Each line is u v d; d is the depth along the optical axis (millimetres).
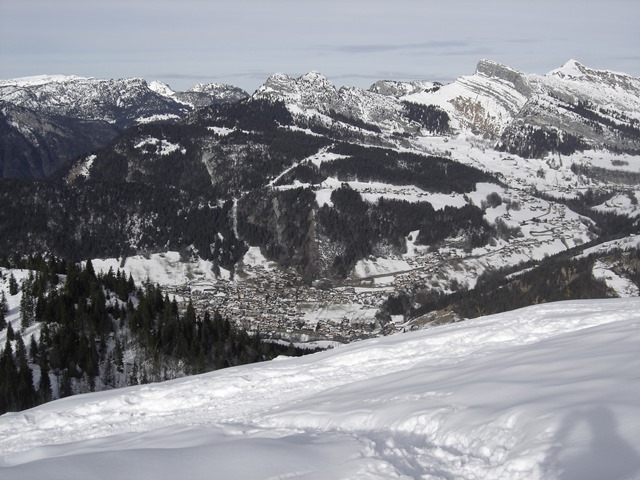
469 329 39562
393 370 33812
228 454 17516
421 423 18969
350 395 27250
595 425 14633
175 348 84438
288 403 30656
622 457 12898
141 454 17906
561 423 15195
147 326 84875
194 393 36562
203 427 25969
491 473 14242
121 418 34312
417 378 27438
